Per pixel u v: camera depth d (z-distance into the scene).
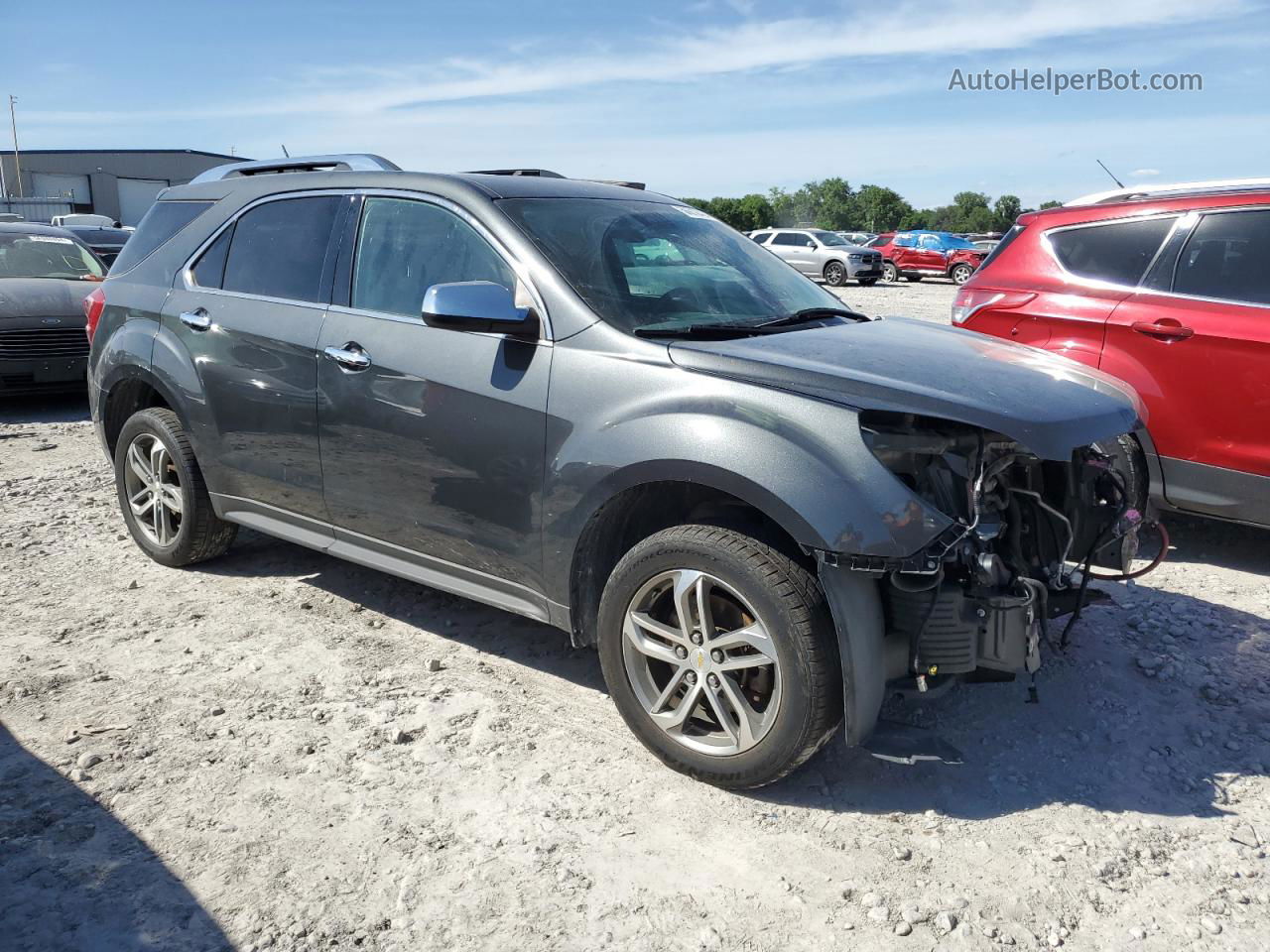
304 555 5.21
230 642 4.15
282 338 4.14
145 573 4.94
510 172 4.44
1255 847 2.86
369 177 4.14
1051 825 2.97
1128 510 3.44
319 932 2.50
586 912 2.59
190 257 4.71
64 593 4.66
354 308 3.98
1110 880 2.73
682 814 3.01
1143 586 4.90
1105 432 3.05
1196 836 2.92
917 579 2.89
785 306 3.92
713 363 3.15
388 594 4.70
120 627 4.28
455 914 2.57
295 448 4.17
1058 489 3.35
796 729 2.92
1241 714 3.64
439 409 3.63
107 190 63.09
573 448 3.28
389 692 3.74
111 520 5.84
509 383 3.46
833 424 2.90
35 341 9.04
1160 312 5.17
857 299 23.67
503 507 3.51
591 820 2.98
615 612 3.25
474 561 3.69
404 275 3.89
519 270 3.55
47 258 10.62
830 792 3.14
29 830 2.87
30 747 3.32
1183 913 2.60
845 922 2.56
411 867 2.75
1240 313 4.96
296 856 2.79
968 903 2.63
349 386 3.90
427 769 3.23
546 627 4.36
